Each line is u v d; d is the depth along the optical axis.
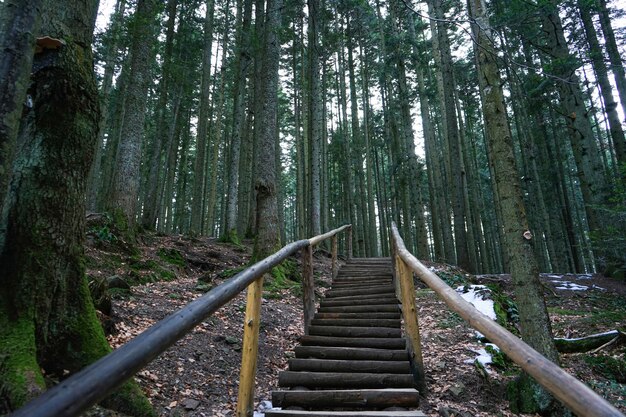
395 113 23.16
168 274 8.48
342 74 25.09
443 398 4.66
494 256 27.28
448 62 16.53
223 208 30.31
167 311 5.96
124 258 8.23
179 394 3.86
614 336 7.03
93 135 3.45
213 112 28.67
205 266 10.28
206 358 4.81
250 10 18.31
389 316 6.05
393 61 18.41
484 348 6.26
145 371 4.05
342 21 24.84
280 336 6.30
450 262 17.95
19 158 3.05
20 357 2.55
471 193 21.56
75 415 1.14
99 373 1.27
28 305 2.82
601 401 1.28
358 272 9.62
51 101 3.13
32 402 1.08
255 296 3.34
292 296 8.77
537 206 20.14
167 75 17.11
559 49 12.59
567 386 1.42
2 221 2.90
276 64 11.05
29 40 2.19
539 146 20.69
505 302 8.80
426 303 9.09
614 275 13.06
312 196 17.22
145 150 27.19
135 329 4.94
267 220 9.96
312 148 17.67
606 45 13.92
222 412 3.72
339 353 4.80
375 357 4.73
